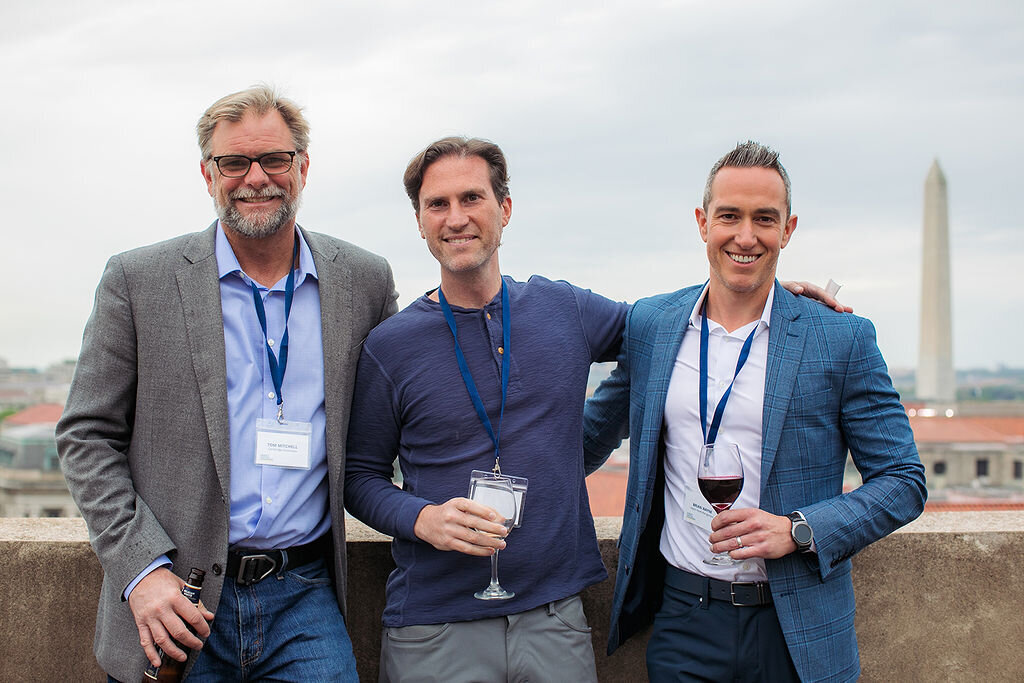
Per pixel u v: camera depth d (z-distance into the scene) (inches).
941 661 99.9
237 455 78.7
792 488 77.7
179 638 71.0
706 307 84.5
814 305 81.4
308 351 82.7
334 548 82.4
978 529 100.6
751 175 77.6
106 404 76.8
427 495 82.8
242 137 79.2
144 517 74.9
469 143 82.6
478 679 79.9
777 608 76.4
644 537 86.4
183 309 78.3
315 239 87.0
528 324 85.4
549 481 81.8
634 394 86.8
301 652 78.6
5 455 2573.8
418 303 86.8
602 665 100.9
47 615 97.7
